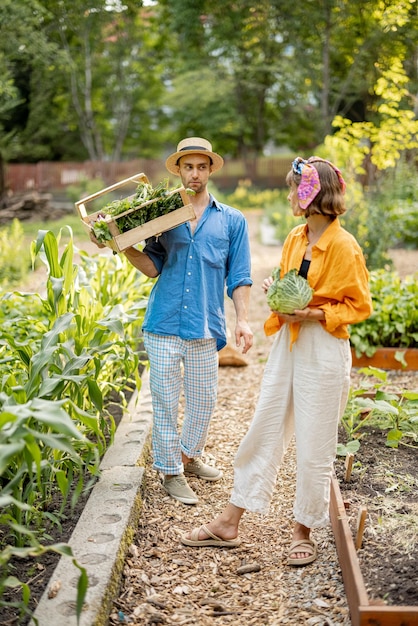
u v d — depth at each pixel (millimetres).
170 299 3682
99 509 3371
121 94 29578
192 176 3621
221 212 3752
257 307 8875
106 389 4539
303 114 19844
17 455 2883
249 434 3188
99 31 23297
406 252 12516
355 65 14062
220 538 3330
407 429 4262
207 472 4066
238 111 33094
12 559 2982
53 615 2555
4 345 4059
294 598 2947
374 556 2951
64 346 3346
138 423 4496
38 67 17438
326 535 3404
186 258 3670
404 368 5863
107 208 3518
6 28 12406
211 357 3807
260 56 21203
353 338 5863
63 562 2900
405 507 3338
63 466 3711
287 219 15086
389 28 10789
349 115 16844
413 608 2480
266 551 3328
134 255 3645
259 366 6285
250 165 34188
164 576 3119
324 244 2945
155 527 3523
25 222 19219
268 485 3211
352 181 9227
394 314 6008
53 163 27109
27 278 9977
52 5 18875
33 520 3268
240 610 2885
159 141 36812
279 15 16078
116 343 3836
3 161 21125
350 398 4402
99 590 2713
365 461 3867
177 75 30812
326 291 2939
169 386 3719
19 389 2943
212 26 19062
